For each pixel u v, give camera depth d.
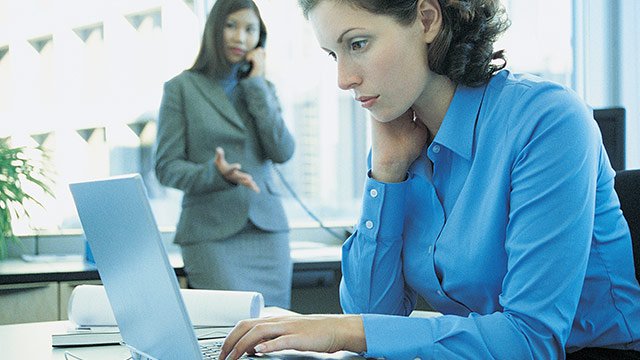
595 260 1.37
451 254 1.39
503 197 1.32
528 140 1.29
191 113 3.01
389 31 1.27
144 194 0.99
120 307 1.20
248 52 3.08
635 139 4.06
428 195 1.46
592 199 1.27
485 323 1.22
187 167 2.97
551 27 3.98
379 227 1.49
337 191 3.88
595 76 4.02
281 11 3.72
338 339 1.19
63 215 3.47
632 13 4.04
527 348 1.20
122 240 1.08
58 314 2.85
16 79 3.44
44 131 3.46
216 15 3.01
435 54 1.32
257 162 3.10
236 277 3.00
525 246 1.24
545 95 1.31
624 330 1.37
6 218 3.06
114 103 3.53
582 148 1.26
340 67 1.29
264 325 1.19
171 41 3.59
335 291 3.71
